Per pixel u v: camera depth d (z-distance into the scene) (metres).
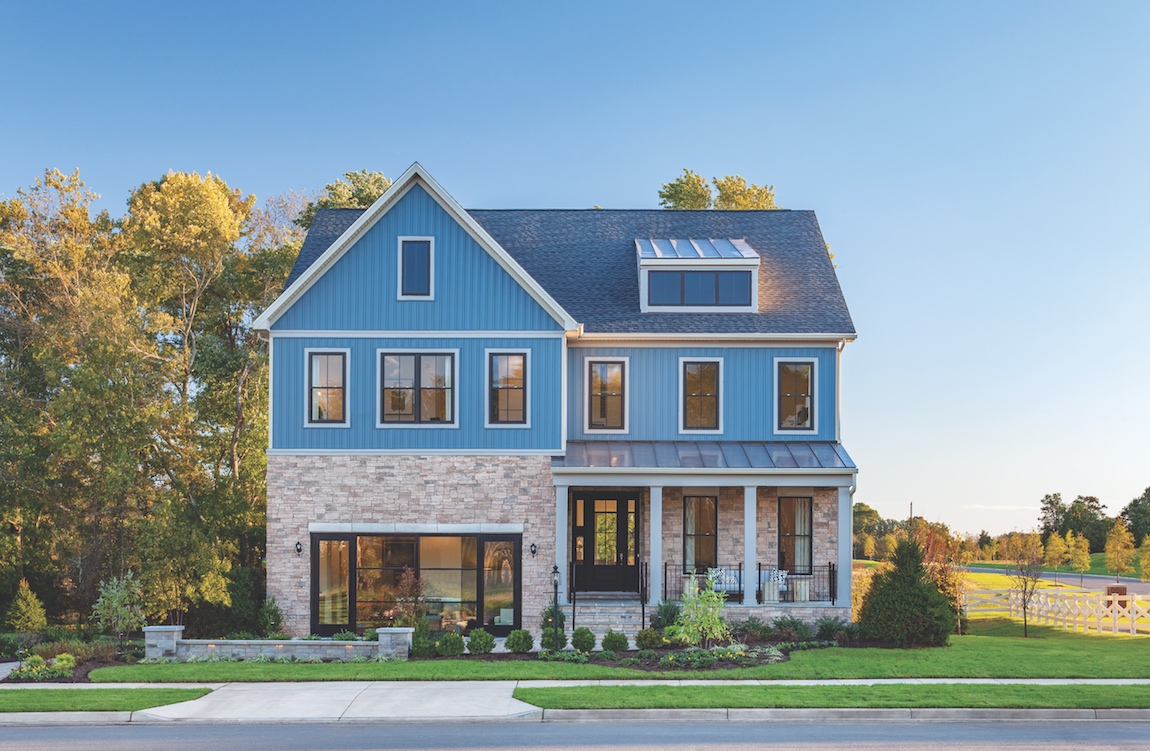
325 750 13.07
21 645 22.75
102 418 25.66
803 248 28.34
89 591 26.91
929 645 21.89
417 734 14.09
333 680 17.97
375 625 23.61
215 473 29.80
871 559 55.22
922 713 15.12
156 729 14.62
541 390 24.12
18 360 31.70
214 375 31.06
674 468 23.44
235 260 33.03
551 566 23.70
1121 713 15.20
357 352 24.14
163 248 31.55
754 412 25.48
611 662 19.61
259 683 17.91
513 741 13.56
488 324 24.19
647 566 25.03
